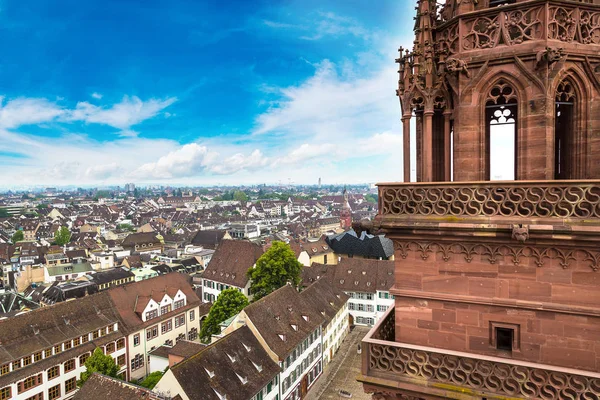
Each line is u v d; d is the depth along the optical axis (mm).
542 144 11477
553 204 10539
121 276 98562
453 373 11508
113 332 57781
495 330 12070
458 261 12297
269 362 44312
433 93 12734
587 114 11852
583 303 11000
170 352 49969
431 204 11875
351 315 78125
